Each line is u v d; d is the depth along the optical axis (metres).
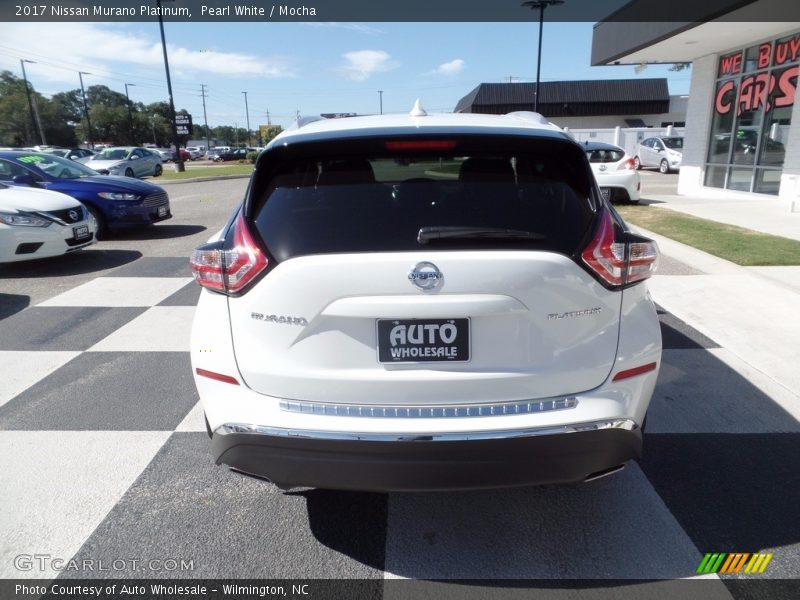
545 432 2.03
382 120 2.54
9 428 3.43
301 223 2.12
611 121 47.75
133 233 10.35
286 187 2.24
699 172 15.45
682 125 47.66
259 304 2.08
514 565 2.31
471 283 1.96
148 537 2.51
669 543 2.41
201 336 2.23
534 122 2.57
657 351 2.22
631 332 2.16
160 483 2.89
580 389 2.10
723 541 2.42
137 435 3.35
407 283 1.96
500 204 2.14
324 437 2.04
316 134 2.27
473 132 2.24
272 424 2.09
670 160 23.78
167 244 9.26
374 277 1.96
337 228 2.09
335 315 2.01
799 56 11.80
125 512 2.67
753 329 4.85
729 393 3.74
